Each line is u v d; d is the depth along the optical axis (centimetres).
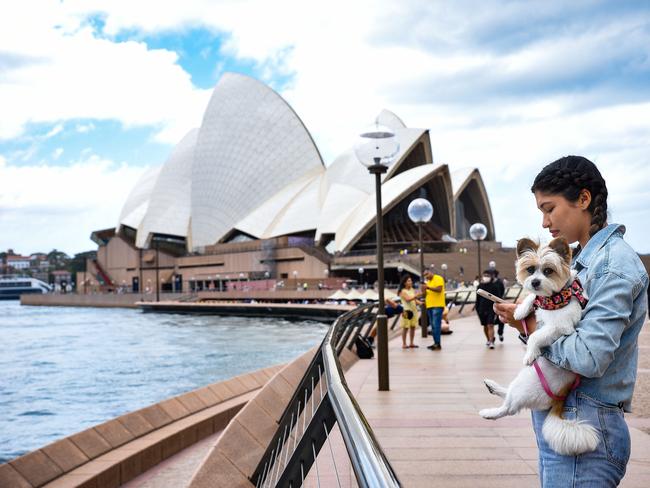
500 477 448
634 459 465
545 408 179
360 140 829
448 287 4944
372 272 7112
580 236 194
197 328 3834
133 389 1565
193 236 8975
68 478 580
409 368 1034
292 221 7538
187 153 9425
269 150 7919
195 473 477
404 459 497
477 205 8150
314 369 440
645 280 172
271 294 6294
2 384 1689
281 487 302
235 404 911
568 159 194
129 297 8712
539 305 178
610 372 173
